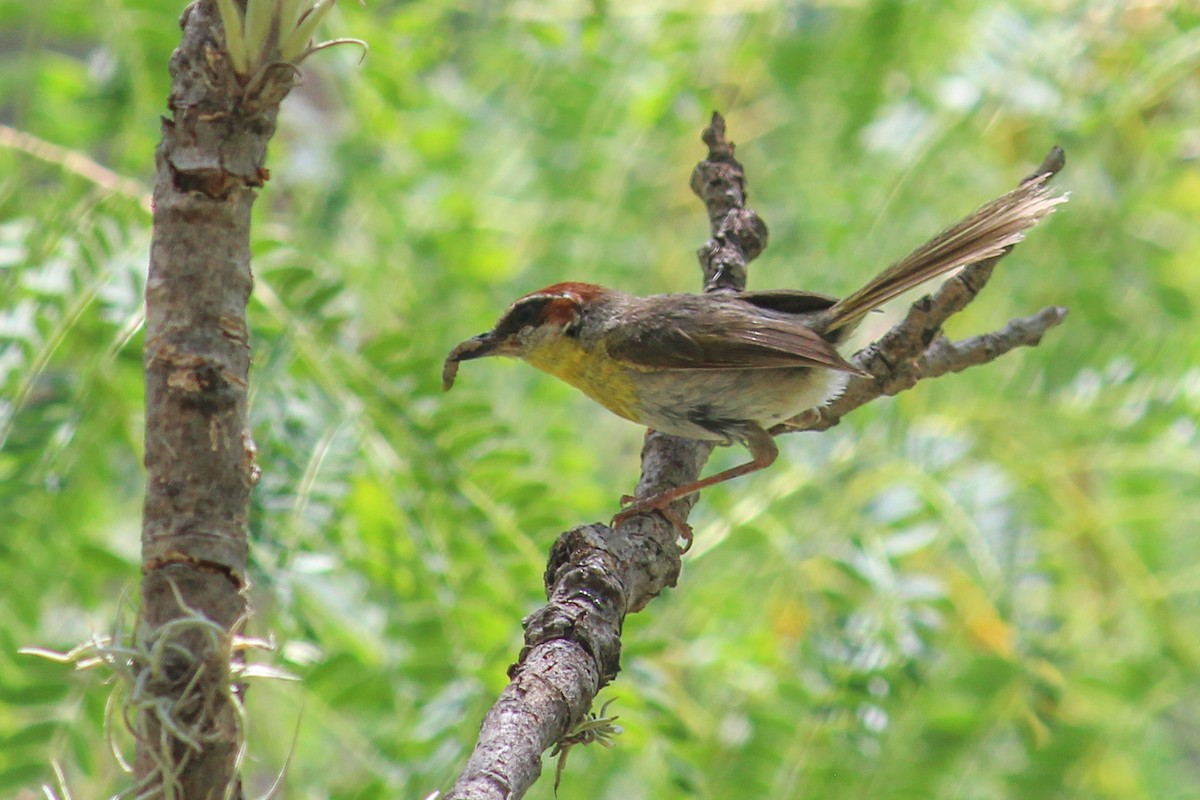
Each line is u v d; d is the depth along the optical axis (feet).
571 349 30.94
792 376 30.07
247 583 15.21
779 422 30.99
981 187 38.14
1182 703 35.45
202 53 15.15
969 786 29.94
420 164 38.96
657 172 42.14
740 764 28.81
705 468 34.45
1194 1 37.11
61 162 29.37
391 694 27.32
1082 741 30.07
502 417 36.96
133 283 27.14
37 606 25.75
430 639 26.68
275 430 25.79
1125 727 30.53
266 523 24.39
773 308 31.19
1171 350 34.73
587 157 40.34
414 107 37.63
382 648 28.45
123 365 26.89
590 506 33.24
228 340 15.11
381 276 37.58
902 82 38.60
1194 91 39.70
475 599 27.12
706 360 29.55
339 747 30.12
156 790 14.15
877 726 27.66
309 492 25.27
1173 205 38.45
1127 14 38.34
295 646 23.52
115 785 24.14
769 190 41.81
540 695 17.79
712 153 33.27
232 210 15.26
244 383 15.25
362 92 37.17
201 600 14.66
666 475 29.30
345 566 27.04
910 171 36.27
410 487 27.58
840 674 28.35
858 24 38.22
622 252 43.01
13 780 23.38
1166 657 32.24
